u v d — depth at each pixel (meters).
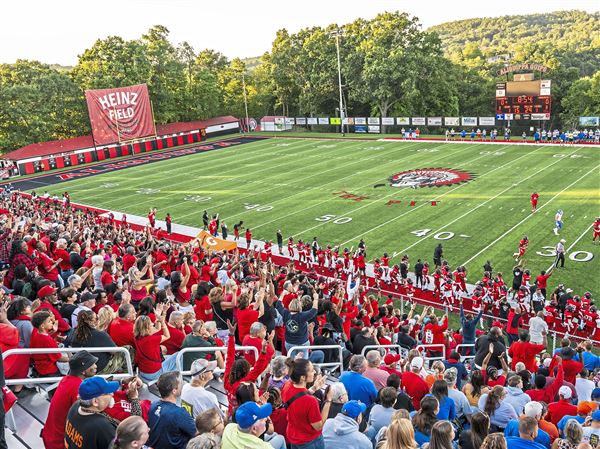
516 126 71.31
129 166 63.00
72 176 59.53
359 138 73.00
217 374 9.69
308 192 44.28
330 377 10.91
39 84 74.94
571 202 36.34
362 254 27.78
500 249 29.19
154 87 81.88
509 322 17.78
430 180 45.31
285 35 95.69
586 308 20.53
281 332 12.35
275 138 78.62
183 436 6.08
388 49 80.25
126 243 25.72
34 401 8.01
